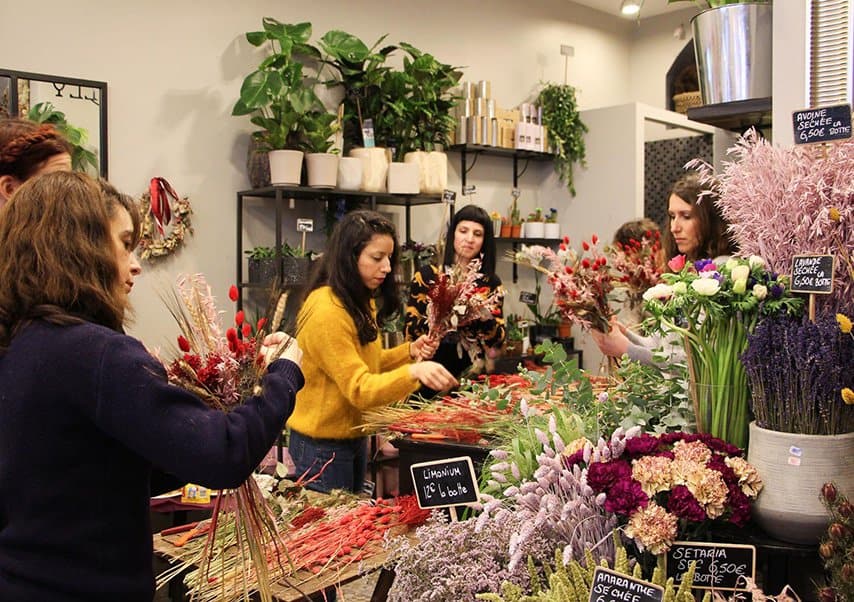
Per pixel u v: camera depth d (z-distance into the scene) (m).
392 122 4.71
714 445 1.47
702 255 2.76
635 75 7.14
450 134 5.43
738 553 1.33
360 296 2.70
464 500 1.59
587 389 1.91
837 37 1.82
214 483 1.27
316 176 4.28
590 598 1.22
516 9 6.06
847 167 1.41
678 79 6.41
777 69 1.96
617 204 5.85
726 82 2.35
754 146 1.54
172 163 4.23
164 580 1.81
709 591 1.33
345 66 4.67
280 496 2.15
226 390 1.39
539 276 6.17
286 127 4.21
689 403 1.70
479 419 2.35
